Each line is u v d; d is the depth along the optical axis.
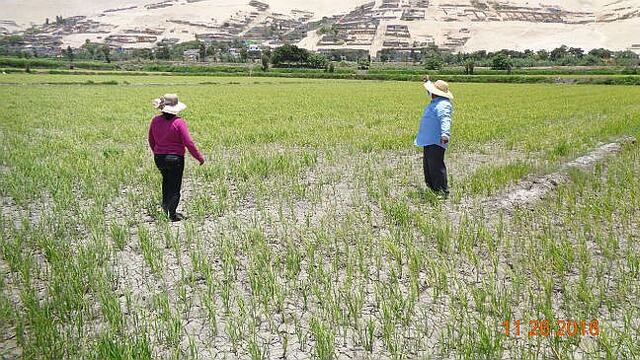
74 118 23.62
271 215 8.80
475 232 7.58
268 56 141.25
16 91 45.47
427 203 9.26
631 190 9.32
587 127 19.31
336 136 17.58
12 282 6.04
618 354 4.49
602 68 115.62
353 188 10.67
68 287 5.62
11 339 4.81
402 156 14.28
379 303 5.38
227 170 12.39
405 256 6.77
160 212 8.62
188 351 4.70
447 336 4.84
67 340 4.66
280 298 5.44
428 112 9.55
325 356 4.50
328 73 101.00
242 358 4.61
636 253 6.60
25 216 8.71
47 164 12.34
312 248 6.72
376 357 4.57
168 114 8.29
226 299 5.52
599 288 5.68
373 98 39.81
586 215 8.05
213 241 7.46
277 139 17.22
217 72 105.44
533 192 9.72
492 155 14.37
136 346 4.51
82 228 8.09
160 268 6.40
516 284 5.75
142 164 12.84
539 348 4.54
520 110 28.02
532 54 191.62
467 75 94.69
